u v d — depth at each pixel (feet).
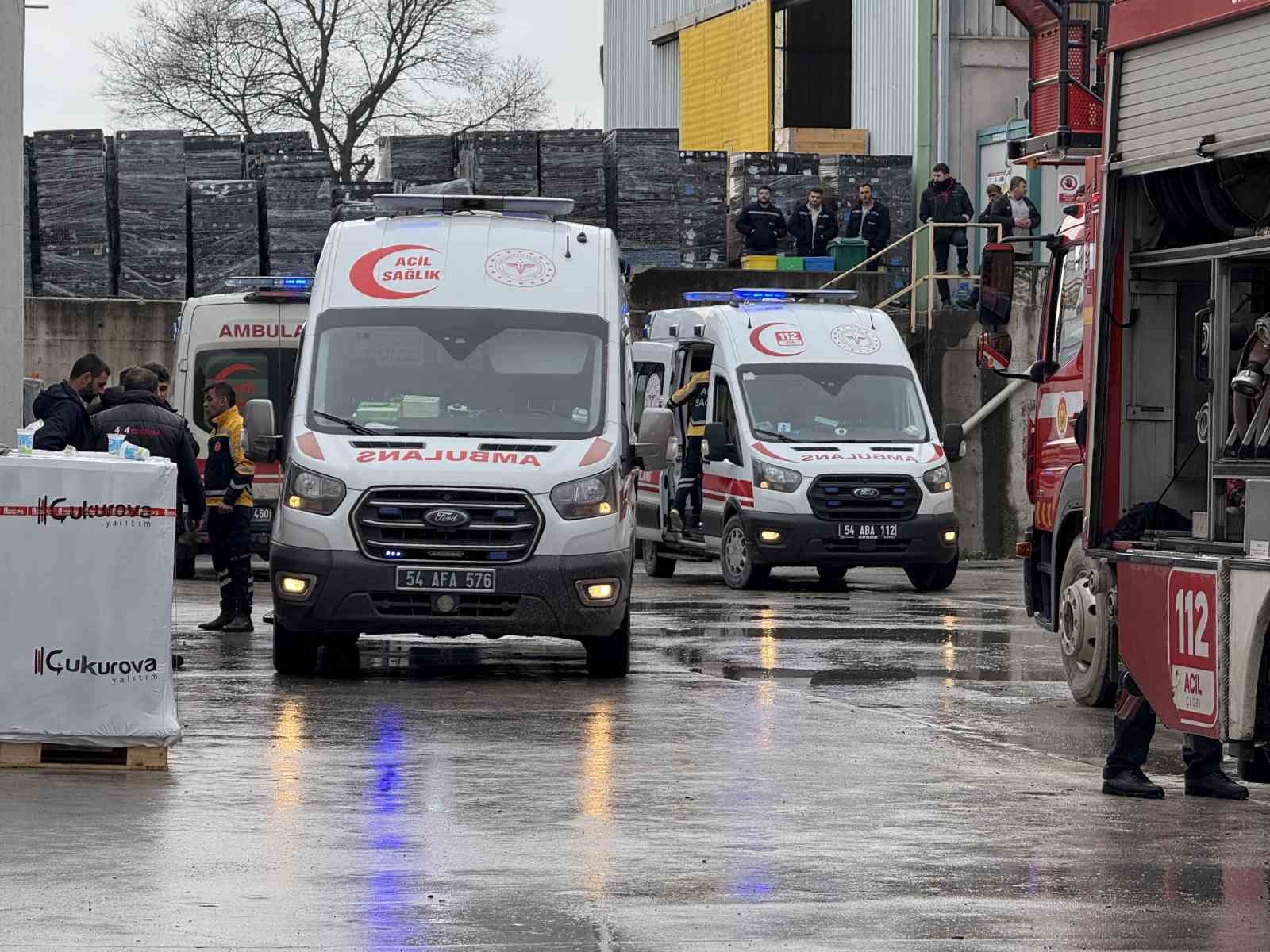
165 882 32.78
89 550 43.86
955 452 95.91
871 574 122.42
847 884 33.60
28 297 136.36
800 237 145.59
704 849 36.35
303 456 62.44
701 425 111.55
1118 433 49.06
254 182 146.20
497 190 151.12
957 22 157.17
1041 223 149.28
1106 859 36.09
